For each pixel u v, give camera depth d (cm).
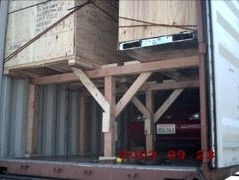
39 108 806
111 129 647
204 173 419
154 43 571
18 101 779
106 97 668
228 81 514
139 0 595
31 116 782
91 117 946
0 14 755
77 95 911
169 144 841
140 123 910
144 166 466
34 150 779
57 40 680
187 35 548
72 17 667
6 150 739
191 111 834
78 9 674
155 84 816
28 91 793
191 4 549
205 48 452
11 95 767
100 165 498
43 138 806
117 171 480
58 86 858
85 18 689
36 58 705
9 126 754
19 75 767
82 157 710
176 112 848
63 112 861
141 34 586
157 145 851
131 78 767
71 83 845
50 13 696
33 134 779
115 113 659
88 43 689
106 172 490
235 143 527
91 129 942
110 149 635
